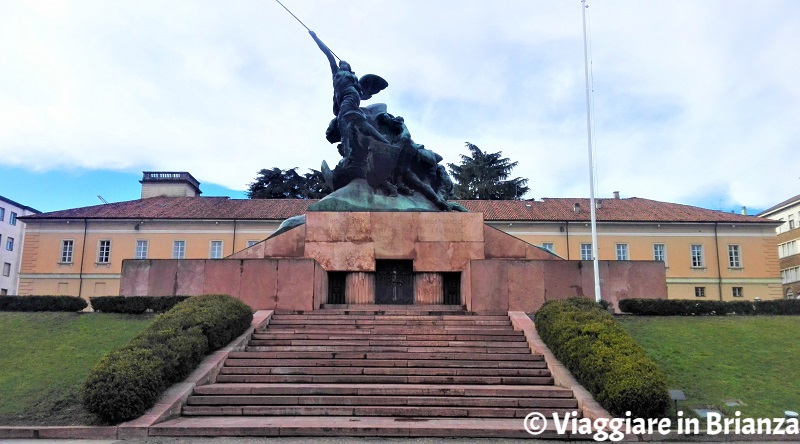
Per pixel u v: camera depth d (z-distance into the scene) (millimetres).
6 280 65500
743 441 9336
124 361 10203
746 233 47188
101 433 9203
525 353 13086
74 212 48250
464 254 18172
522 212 47781
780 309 17188
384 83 21453
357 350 13023
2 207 64688
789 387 11555
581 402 10375
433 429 9219
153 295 16859
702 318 16375
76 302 17312
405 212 18438
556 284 16797
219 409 10297
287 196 59531
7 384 11508
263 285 16484
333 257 18047
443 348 13242
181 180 52906
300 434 9195
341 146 20750
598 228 46531
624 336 11641
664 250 46625
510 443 8961
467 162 62594
